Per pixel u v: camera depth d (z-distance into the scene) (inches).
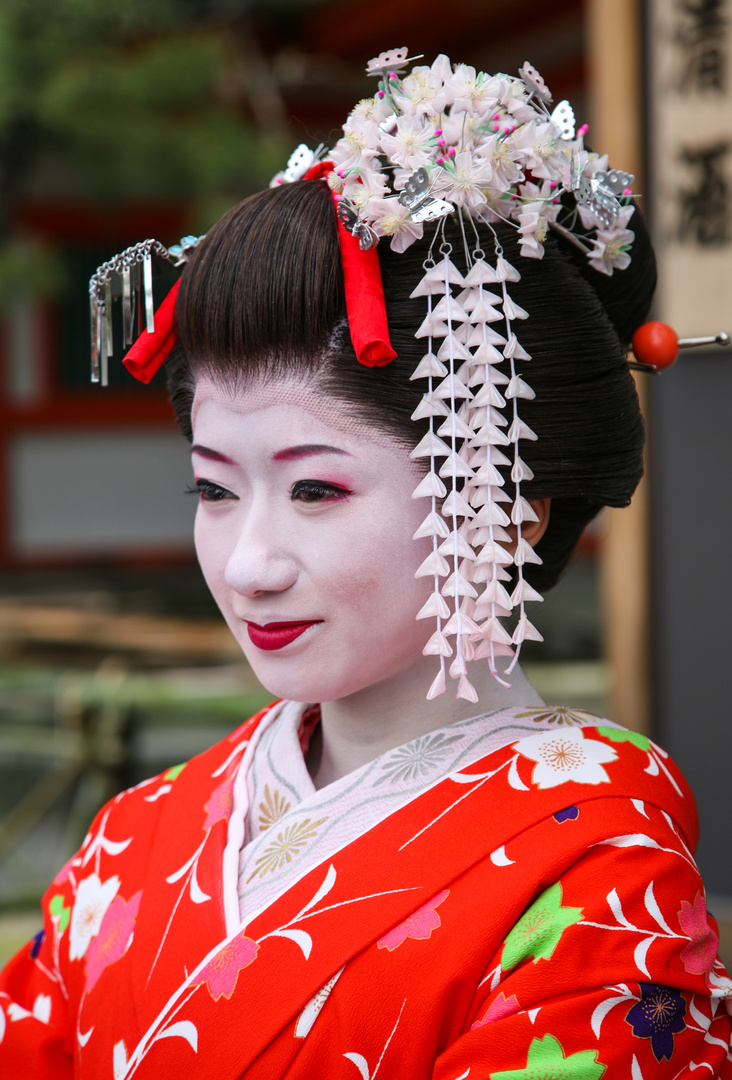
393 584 32.3
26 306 410.0
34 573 403.9
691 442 102.7
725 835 102.3
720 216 97.0
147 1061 32.1
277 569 32.0
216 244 32.7
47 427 417.4
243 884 34.2
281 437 31.7
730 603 101.8
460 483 32.6
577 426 33.9
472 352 32.1
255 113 307.3
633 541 105.7
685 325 100.3
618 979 29.6
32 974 40.6
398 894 31.3
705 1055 31.1
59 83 230.4
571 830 31.5
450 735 35.0
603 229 34.7
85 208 402.3
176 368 36.8
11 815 151.7
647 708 105.8
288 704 41.1
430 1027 30.0
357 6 290.8
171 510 430.0
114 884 38.4
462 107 32.5
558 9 269.0
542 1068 28.8
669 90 99.3
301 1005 30.7
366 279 30.8
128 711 130.3
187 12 283.9
